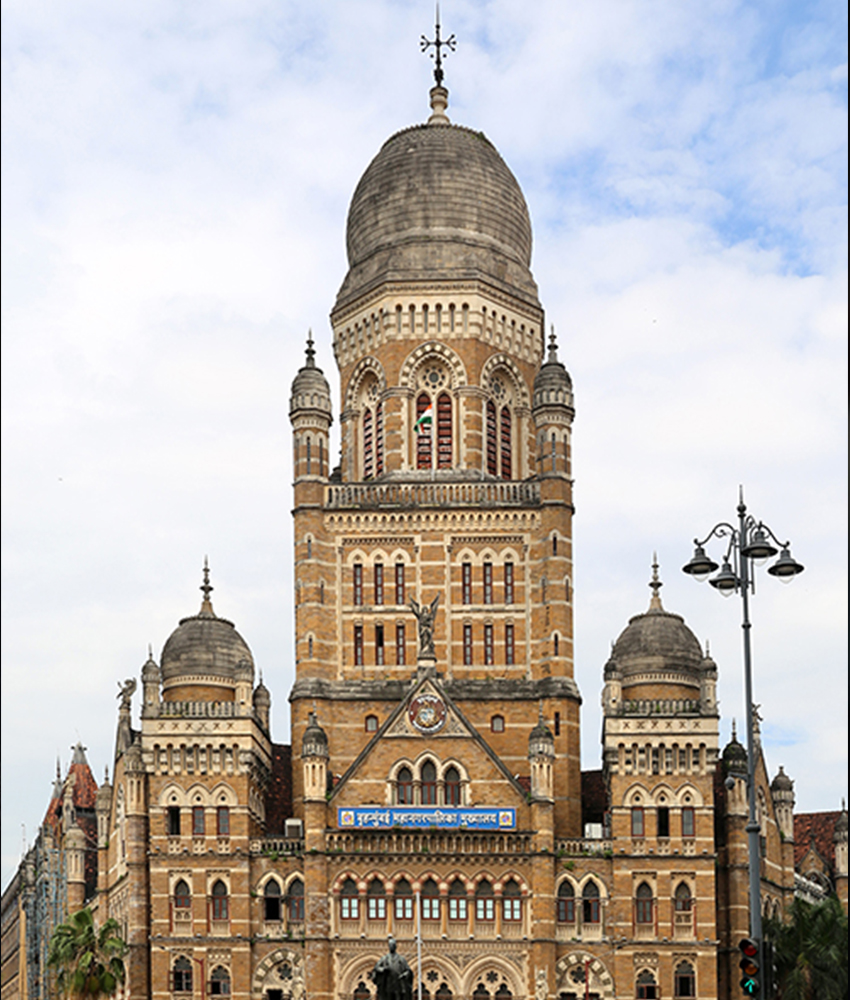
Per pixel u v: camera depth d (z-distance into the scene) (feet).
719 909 359.25
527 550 381.40
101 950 341.21
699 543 214.28
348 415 409.08
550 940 346.33
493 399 402.72
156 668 364.99
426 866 352.28
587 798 394.93
